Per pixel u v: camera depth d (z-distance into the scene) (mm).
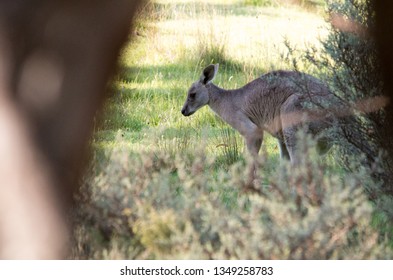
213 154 16828
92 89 3730
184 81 25484
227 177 11297
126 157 10547
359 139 12773
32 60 3576
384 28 7609
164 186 9773
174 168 11672
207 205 9211
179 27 31516
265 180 10492
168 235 8898
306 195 9195
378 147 12320
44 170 3559
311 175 9430
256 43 28203
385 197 11000
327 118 14164
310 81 14930
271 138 19750
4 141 3469
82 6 3678
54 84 3607
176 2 35750
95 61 3729
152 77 26016
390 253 8727
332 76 13656
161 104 22594
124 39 3867
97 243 9094
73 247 7609
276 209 8766
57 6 3631
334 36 13664
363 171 10984
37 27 3582
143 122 20828
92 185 9500
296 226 8500
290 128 16516
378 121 12336
